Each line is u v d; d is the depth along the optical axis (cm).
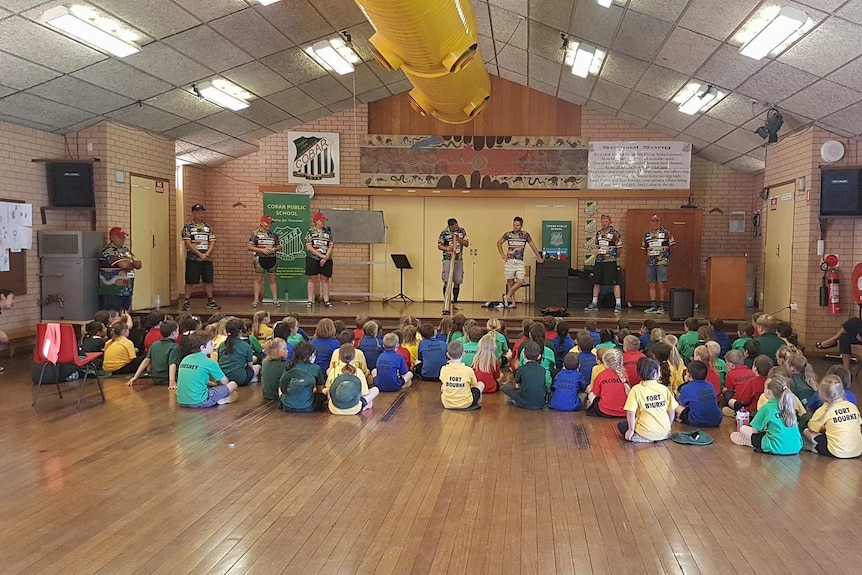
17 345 871
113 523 354
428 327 752
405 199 1264
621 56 869
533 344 619
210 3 706
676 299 972
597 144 1206
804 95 772
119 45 740
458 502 386
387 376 676
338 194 1249
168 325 696
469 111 825
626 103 1085
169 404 618
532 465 453
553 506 381
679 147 1189
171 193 1108
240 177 1270
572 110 1214
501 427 549
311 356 610
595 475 434
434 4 486
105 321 775
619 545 331
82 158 939
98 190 940
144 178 1032
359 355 670
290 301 1188
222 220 1283
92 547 326
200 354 618
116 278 916
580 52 891
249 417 574
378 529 348
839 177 839
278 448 487
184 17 721
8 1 604
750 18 630
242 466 446
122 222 976
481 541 334
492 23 921
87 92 838
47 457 464
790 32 620
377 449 486
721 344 769
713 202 1232
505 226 1255
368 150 1237
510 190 1224
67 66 757
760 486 416
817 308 880
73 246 901
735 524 358
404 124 1234
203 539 335
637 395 508
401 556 318
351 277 1269
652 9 688
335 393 584
